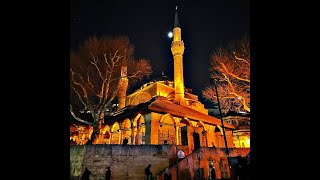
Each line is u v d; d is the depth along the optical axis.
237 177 17.75
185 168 19.91
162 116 28.59
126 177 19.98
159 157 21.09
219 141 36.00
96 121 26.47
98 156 19.84
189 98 48.97
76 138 38.16
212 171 20.03
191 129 30.22
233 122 47.72
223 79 32.94
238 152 24.12
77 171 19.50
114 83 37.84
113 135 34.69
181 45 44.28
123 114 32.25
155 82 45.81
